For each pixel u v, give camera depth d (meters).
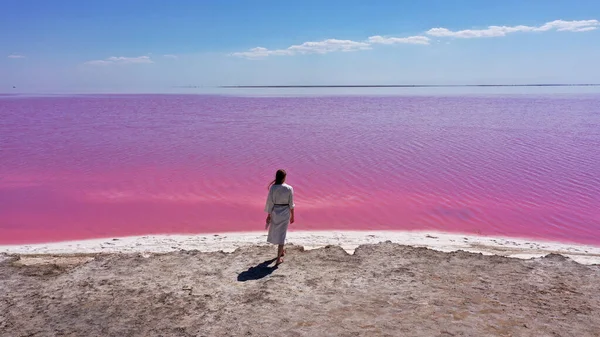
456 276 7.51
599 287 7.10
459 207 14.77
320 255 8.55
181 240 11.58
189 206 14.92
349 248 10.80
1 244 11.41
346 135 32.16
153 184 17.72
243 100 92.69
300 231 12.48
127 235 12.23
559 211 14.27
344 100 90.56
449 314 6.14
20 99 99.19
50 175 19.17
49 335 5.71
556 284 7.21
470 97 103.44
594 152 24.41
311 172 19.75
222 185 17.58
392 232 12.41
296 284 7.18
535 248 11.02
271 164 21.55
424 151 25.17
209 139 30.22
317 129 36.09
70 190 16.81
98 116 49.59
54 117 47.94
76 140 29.59
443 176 19.02
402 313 6.17
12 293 6.95
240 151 25.25
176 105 72.94
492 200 15.48
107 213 14.16
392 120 43.91
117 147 26.70
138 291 6.98
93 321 6.05
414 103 76.44
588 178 18.42
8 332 5.77
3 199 15.61
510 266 7.98
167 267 8.00
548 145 27.05
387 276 7.50
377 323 5.89
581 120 42.66
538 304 6.49
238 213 14.21
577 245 11.39
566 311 6.28
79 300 6.68
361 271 7.73
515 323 5.91
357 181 18.16
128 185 17.56
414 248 8.95
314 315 6.13
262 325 5.88
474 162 21.95
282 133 33.50
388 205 14.97
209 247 10.94
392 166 21.00
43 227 12.84
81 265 8.16
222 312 6.26
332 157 23.34
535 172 19.66
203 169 20.41
